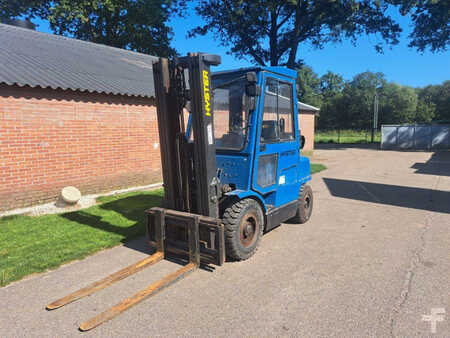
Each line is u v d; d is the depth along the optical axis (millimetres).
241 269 4363
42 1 25188
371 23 26578
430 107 50875
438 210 7543
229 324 3129
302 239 5570
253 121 4574
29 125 7250
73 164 8195
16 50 9328
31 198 7402
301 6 26625
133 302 3416
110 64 11555
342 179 12133
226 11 27891
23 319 3248
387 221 6676
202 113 4117
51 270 4363
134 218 6645
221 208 4742
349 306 3430
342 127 60188
